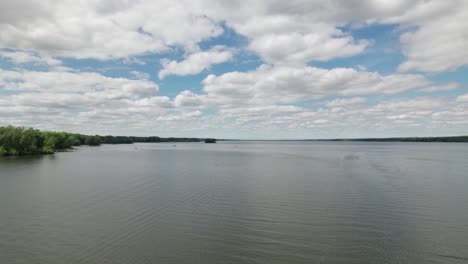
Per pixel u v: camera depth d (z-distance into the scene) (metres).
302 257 18.55
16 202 32.22
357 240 21.12
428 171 58.44
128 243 20.62
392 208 29.31
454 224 24.48
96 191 38.41
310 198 33.78
